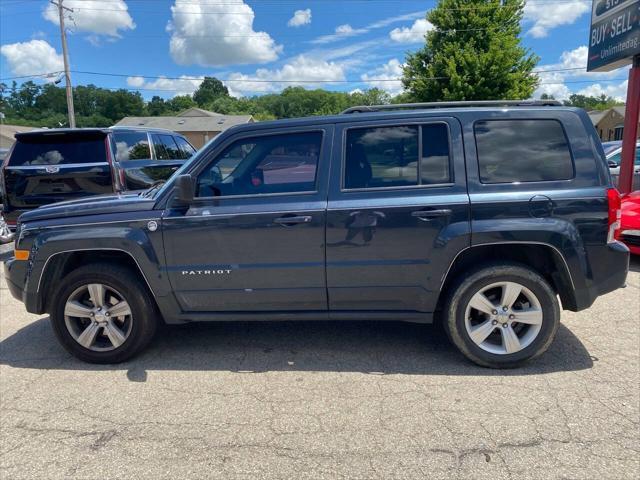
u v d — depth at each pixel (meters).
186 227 3.34
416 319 3.40
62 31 29.39
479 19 28.05
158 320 4.10
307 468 2.35
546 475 2.26
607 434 2.57
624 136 7.49
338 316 3.45
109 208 3.48
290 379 3.29
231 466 2.38
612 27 7.55
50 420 2.83
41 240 3.45
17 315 4.75
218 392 3.12
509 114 3.26
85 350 3.57
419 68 30.50
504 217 3.13
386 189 3.26
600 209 3.13
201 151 3.48
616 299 4.75
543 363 3.42
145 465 2.40
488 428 2.64
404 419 2.75
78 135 6.50
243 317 3.51
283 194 3.32
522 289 3.25
